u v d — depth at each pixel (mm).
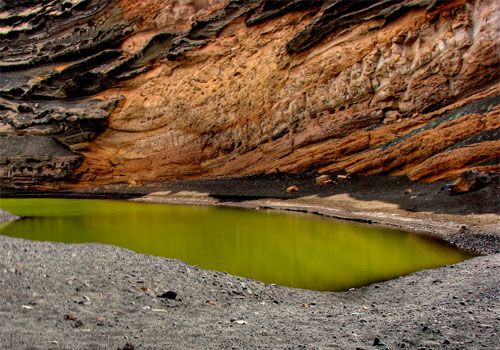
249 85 40000
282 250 13109
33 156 48688
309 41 35500
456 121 23156
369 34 32438
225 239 15320
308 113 34969
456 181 18703
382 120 30375
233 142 40781
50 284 7062
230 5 44844
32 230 18031
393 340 4773
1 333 4441
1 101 59531
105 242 14672
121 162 48594
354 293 8398
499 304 6262
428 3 29016
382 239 14680
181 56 46625
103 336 4672
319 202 24859
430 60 28531
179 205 30375
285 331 5266
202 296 7441
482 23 26609
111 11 61406
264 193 30297
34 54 69812
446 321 5367
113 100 50688
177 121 45469
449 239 14062
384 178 25406
